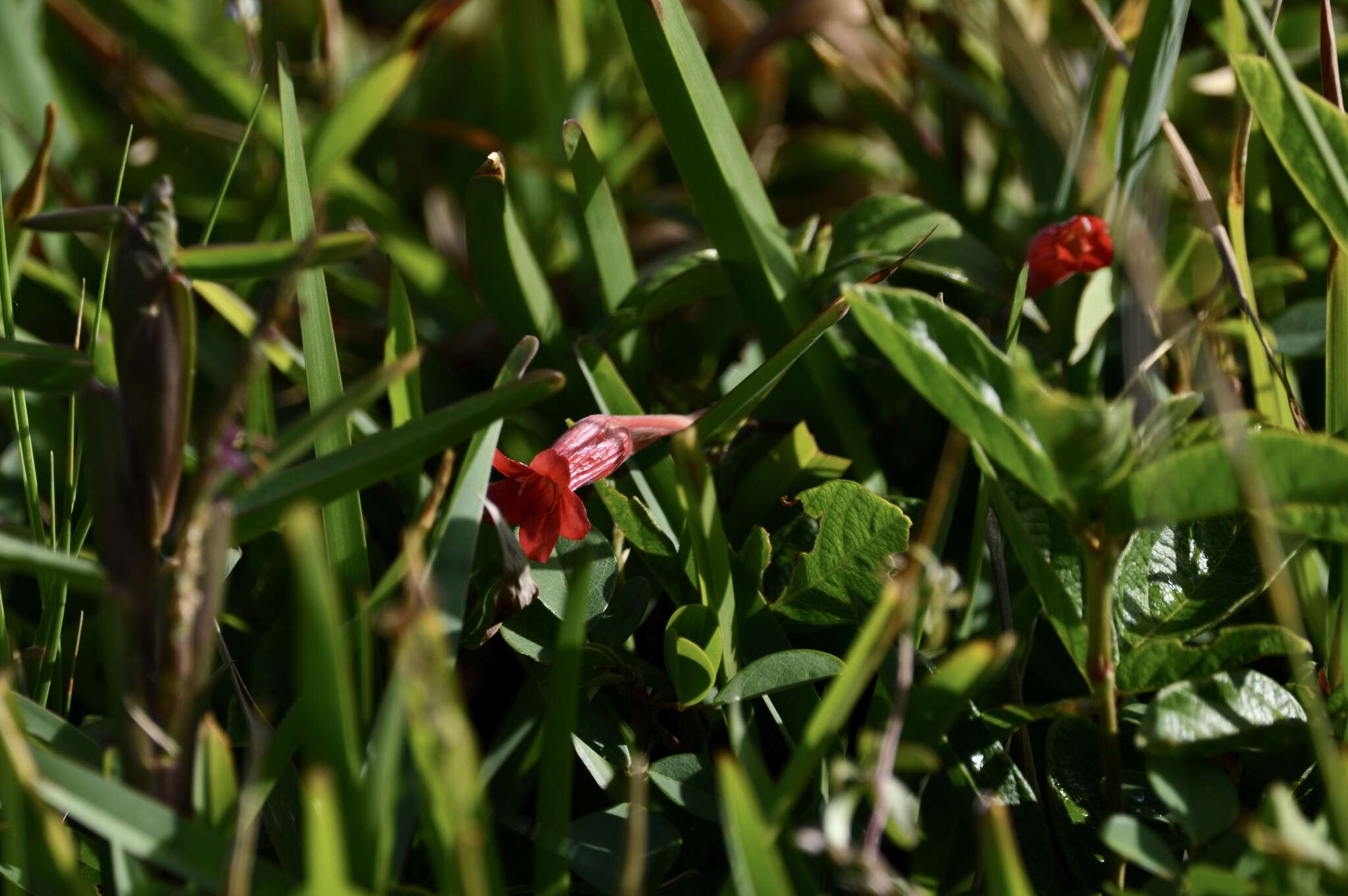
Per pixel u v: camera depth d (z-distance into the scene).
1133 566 0.57
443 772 0.52
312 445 0.59
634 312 0.64
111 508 0.53
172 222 0.53
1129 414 0.53
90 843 0.57
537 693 0.58
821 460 0.62
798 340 0.59
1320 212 0.58
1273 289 0.65
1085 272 0.63
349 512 0.58
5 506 0.64
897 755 0.54
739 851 0.52
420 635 0.52
